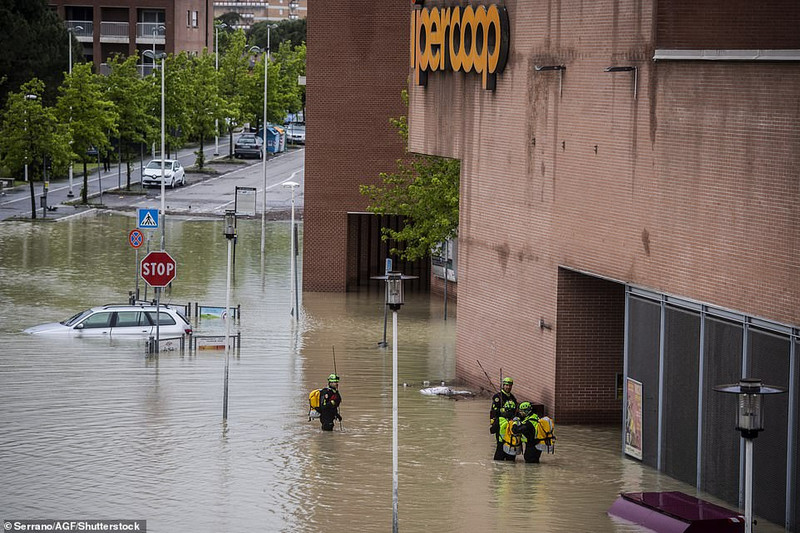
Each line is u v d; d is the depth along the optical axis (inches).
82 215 3339.1
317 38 2338.8
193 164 4611.2
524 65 1423.5
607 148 1249.4
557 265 1353.3
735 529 978.1
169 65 4505.4
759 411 828.6
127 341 1838.1
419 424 1371.8
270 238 3043.8
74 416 1373.0
